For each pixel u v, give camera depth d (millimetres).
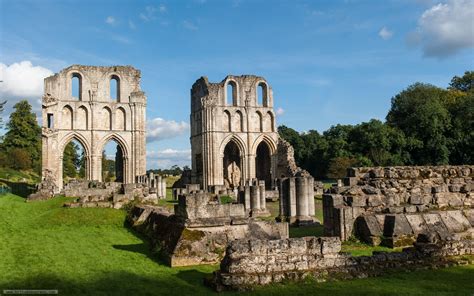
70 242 18312
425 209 20266
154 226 18656
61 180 59219
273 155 70375
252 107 70000
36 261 14680
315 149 97250
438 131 74812
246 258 11891
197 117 71625
